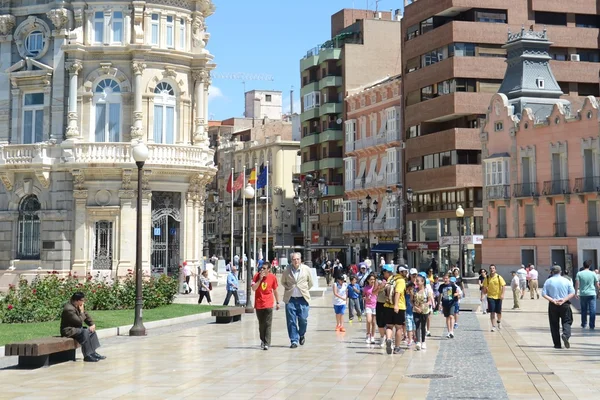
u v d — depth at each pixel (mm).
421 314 22266
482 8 77625
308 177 53406
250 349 22188
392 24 99750
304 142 105438
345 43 99062
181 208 49531
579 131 62750
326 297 49531
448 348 22609
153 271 48500
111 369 18203
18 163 48031
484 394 14734
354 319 33250
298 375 17219
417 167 81375
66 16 48562
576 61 78938
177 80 49375
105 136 48344
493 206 70750
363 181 92562
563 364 18953
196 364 19016
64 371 17938
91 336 19719
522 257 67812
